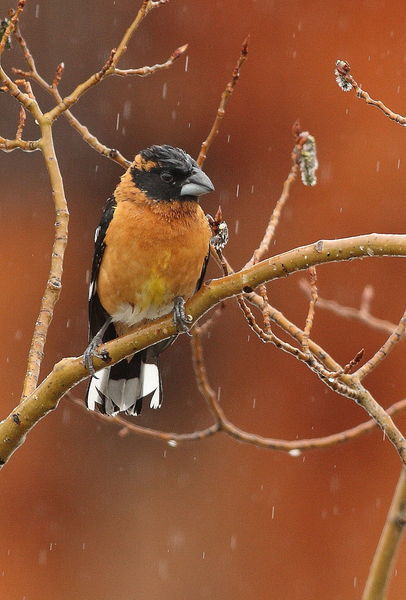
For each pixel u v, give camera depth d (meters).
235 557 14.85
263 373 15.62
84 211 15.70
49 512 15.23
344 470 14.93
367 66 14.79
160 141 15.62
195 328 7.48
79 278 15.57
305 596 14.43
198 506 15.26
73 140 15.62
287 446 7.43
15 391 14.96
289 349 5.82
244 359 15.66
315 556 14.60
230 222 15.43
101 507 15.34
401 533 6.65
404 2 14.68
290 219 15.24
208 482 15.38
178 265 7.02
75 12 15.62
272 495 15.04
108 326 7.64
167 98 15.51
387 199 14.84
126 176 7.23
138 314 7.29
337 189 15.01
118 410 7.55
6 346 15.03
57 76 6.75
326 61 14.96
